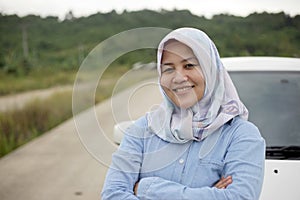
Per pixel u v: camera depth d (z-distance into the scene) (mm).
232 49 13602
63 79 22969
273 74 4238
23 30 33781
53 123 11727
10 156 8430
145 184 2309
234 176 2262
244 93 4051
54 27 36406
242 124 2348
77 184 6527
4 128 10039
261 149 2318
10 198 5992
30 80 22234
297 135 3715
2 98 16531
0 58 27031
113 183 2361
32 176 6996
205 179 2293
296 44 14133
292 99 3984
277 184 3193
